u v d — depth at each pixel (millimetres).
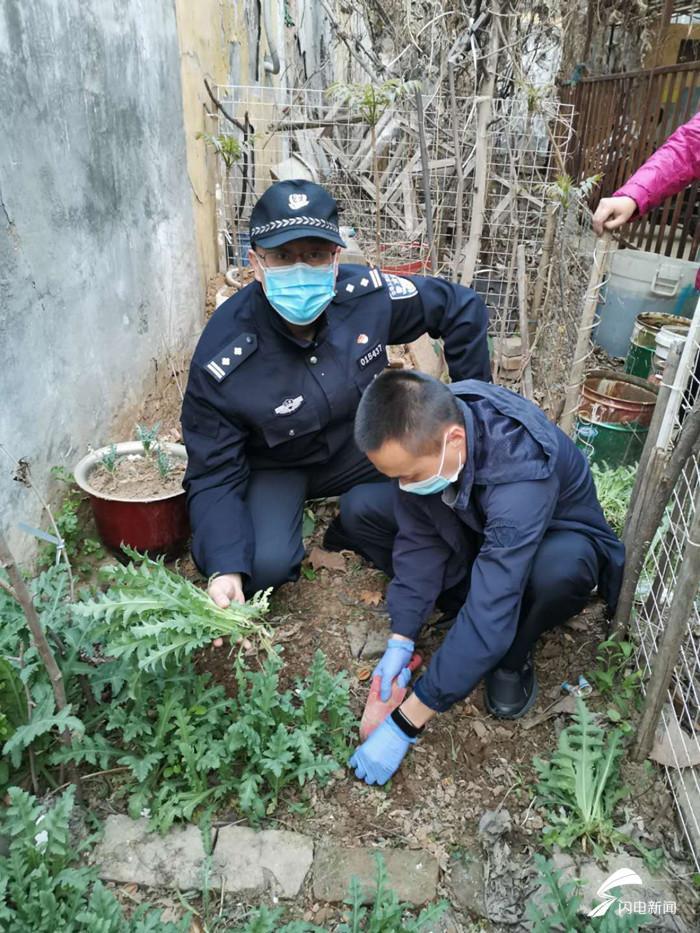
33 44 2268
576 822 1710
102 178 2801
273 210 1951
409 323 2477
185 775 1694
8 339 2189
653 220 5184
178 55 3707
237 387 2146
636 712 1979
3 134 2121
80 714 1845
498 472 1684
